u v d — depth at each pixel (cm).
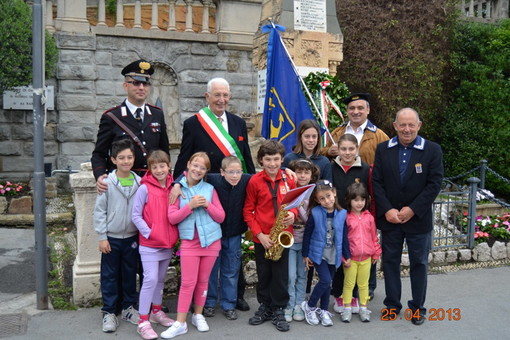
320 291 427
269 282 433
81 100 1116
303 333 413
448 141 1202
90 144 1133
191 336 404
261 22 789
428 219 427
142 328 397
